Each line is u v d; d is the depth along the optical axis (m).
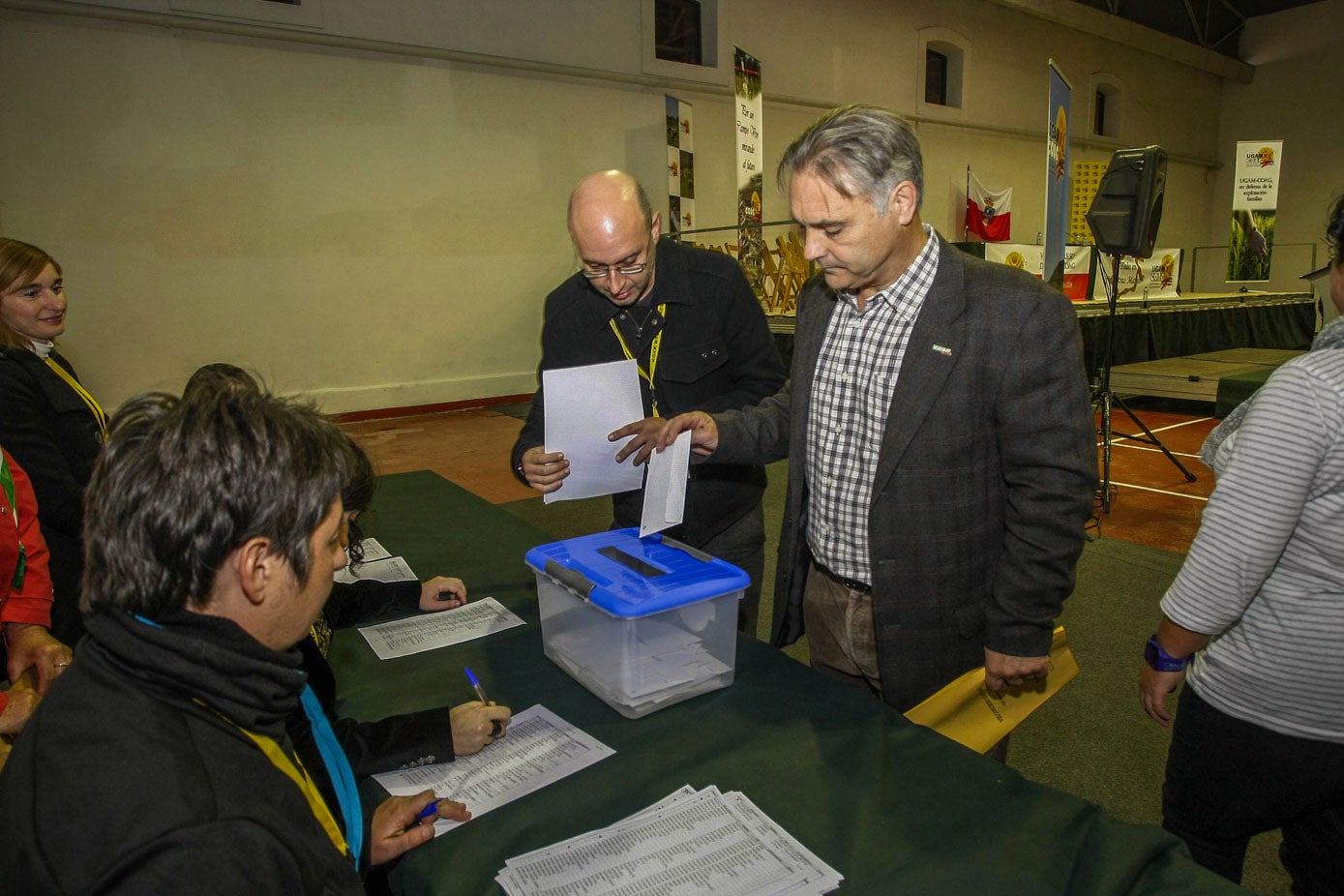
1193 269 12.17
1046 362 1.12
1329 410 0.84
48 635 1.41
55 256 5.04
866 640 1.35
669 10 7.69
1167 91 12.73
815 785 0.91
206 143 5.44
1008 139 10.88
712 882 0.75
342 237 6.05
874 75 9.22
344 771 0.83
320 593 0.61
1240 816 1.03
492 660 1.28
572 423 1.30
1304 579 0.91
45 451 1.66
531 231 6.98
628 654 1.05
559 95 6.96
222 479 0.53
